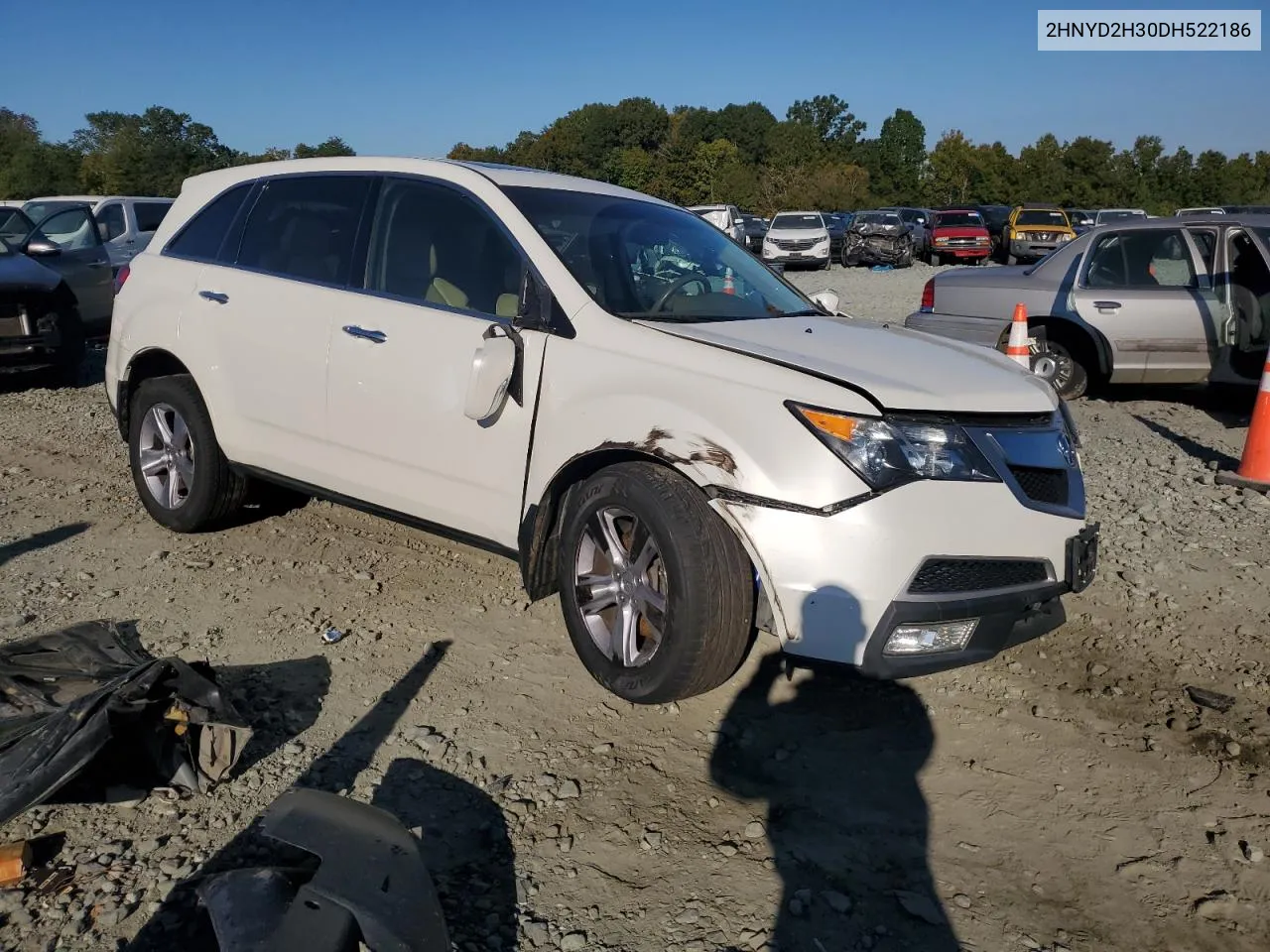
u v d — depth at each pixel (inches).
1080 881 114.8
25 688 125.3
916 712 149.8
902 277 1029.8
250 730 123.9
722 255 187.6
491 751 134.4
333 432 176.4
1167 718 149.9
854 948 102.7
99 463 268.2
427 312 165.3
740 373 135.6
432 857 113.1
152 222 579.5
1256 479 261.1
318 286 180.5
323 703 144.6
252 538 208.5
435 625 171.5
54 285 373.1
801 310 179.0
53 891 105.5
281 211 192.5
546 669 157.2
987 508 132.4
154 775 123.3
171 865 109.6
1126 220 362.0
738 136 3836.1
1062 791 131.5
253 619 171.2
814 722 145.7
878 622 127.9
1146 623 181.8
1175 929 107.7
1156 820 126.0
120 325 211.0
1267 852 119.9
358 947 90.7
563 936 102.7
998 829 123.5
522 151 3523.6
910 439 129.7
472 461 158.7
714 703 149.3
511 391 153.3
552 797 125.2
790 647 130.3
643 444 137.1
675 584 132.8
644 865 113.9
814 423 128.8
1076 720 149.3
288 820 102.4
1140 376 355.3
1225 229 343.9
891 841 120.3
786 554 127.8
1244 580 200.8
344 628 169.0
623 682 141.6
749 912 107.0
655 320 153.7
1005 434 137.5
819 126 3986.2
